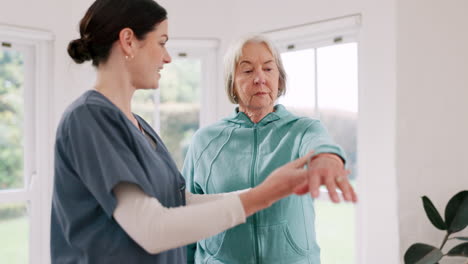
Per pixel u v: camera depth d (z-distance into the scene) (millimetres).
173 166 996
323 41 2471
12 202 2531
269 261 1252
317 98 2568
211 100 2910
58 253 884
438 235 2037
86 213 813
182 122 3021
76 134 778
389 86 2092
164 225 694
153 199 737
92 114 800
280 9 2564
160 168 906
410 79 2049
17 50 2520
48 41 2543
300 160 747
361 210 2275
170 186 950
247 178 1288
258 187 730
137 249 827
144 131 1007
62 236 883
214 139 1415
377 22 2129
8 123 2574
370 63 2168
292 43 2605
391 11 2068
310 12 2418
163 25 909
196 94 3025
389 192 2102
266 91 1319
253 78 1304
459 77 2002
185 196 1123
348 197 646
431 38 2023
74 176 813
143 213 710
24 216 2602
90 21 868
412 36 2039
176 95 3006
